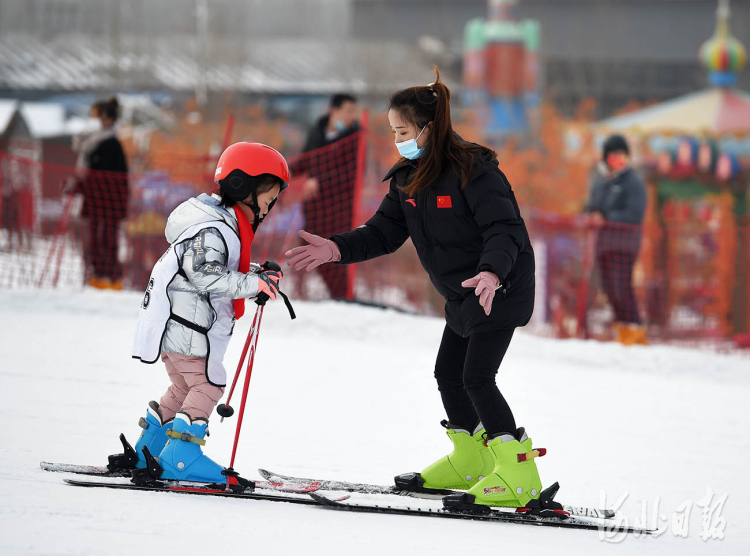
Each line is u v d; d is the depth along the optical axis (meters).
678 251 30.53
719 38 38.56
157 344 8.66
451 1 76.25
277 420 12.96
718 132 33.41
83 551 6.71
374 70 60.75
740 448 13.60
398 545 7.55
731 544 8.57
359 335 21.50
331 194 23.69
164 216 27.84
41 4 71.06
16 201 29.09
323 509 8.57
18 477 8.80
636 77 62.12
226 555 6.88
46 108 53.81
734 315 29.88
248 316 21.97
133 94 57.62
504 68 55.94
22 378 14.27
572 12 68.62
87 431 11.32
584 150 41.41
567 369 20.30
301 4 81.62
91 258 24.55
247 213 9.09
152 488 8.67
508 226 8.53
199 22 58.06
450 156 8.73
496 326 8.82
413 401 15.16
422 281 30.14
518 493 8.79
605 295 25.80
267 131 53.09
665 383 19.52
